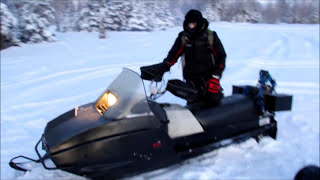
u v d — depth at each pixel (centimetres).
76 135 237
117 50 1185
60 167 234
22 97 575
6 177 294
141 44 1360
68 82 671
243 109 336
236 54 984
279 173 289
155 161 268
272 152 330
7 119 460
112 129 246
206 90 323
